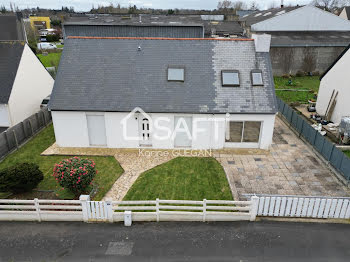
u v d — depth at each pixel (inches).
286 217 503.8
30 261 417.4
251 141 745.6
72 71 748.0
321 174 634.2
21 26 1376.7
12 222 494.0
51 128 903.1
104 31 1091.9
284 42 1632.6
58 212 491.2
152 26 1077.1
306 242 451.2
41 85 1034.7
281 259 421.1
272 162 685.3
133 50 773.3
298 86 1411.2
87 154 725.9
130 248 439.2
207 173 641.0
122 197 561.6
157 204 483.8
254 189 583.5
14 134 751.7
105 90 723.4
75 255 427.2
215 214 491.2
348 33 1952.5
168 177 626.5
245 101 711.7
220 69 751.1
